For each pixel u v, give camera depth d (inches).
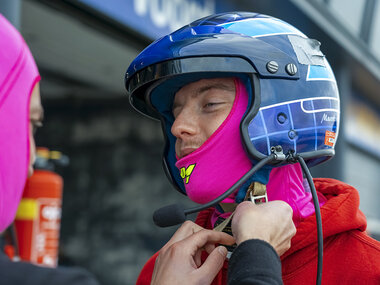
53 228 98.1
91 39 171.8
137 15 132.2
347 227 33.6
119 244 231.3
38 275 26.7
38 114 33.3
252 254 29.2
